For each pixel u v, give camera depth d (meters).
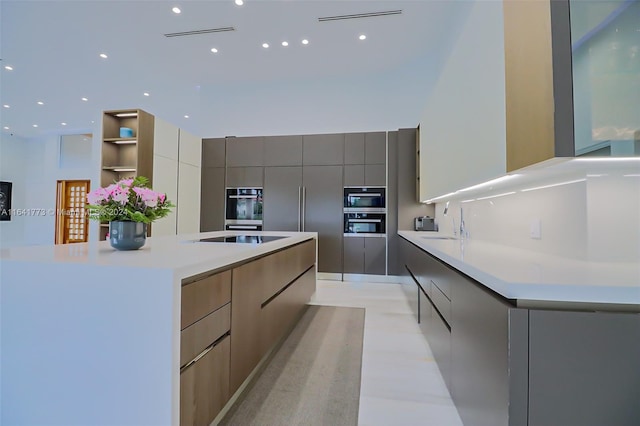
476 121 1.81
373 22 3.93
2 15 3.74
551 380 0.89
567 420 0.88
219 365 1.38
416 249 2.95
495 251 1.81
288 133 5.59
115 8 3.64
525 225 1.85
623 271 1.11
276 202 4.98
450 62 2.43
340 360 2.14
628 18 1.03
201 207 5.16
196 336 1.20
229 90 5.78
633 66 1.03
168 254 1.41
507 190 2.09
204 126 5.85
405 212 4.63
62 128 8.29
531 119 1.25
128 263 1.14
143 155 3.86
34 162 9.18
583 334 0.88
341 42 4.38
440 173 2.81
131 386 1.08
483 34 1.70
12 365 1.19
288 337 2.56
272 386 1.81
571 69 1.09
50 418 1.15
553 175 1.48
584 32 1.08
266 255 2.02
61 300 1.15
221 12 3.73
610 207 1.30
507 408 0.91
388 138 4.71
